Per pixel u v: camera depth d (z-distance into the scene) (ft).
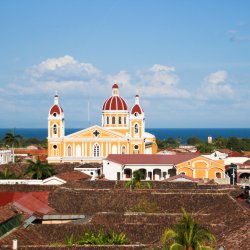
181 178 534.78
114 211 387.55
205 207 380.37
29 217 341.82
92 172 630.33
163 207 388.78
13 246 270.67
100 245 279.49
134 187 450.71
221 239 273.33
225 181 578.66
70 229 321.93
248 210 337.11
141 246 277.23
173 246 246.06
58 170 623.36
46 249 273.33
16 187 440.86
